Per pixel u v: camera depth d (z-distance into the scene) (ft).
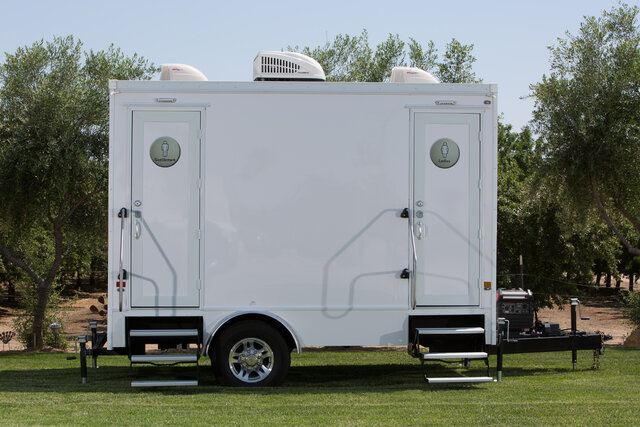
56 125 40.16
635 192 46.50
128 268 20.84
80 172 41.55
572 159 44.78
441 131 21.77
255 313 21.12
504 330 24.36
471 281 21.70
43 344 45.21
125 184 20.95
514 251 57.98
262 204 21.27
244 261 21.16
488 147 21.85
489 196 21.81
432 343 22.29
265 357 21.25
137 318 20.95
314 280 21.33
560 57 47.19
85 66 43.88
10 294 111.55
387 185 21.58
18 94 40.57
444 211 21.68
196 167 21.16
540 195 48.91
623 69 45.57
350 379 23.77
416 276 21.39
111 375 24.57
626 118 45.32
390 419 16.51
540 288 57.36
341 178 21.50
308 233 21.38
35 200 40.32
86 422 15.99
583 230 48.70
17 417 16.67
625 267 103.45
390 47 50.37
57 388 21.42
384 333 21.47
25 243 47.73
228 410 17.62
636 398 19.52
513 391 20.81
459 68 49.93
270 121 21.42
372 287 21.47
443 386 21.98
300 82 21.49
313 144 21.48
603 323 81.92
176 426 15.64
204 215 21.11
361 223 21.50
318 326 21.31
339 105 21.57
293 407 18.01
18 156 38.99
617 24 46.65
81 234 45.09
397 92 21.65
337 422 16.10
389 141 21.63
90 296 127.24
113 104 20.98
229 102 21.33
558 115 45.50
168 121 21.15
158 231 20.98
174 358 20.81
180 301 20.94
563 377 24.13
